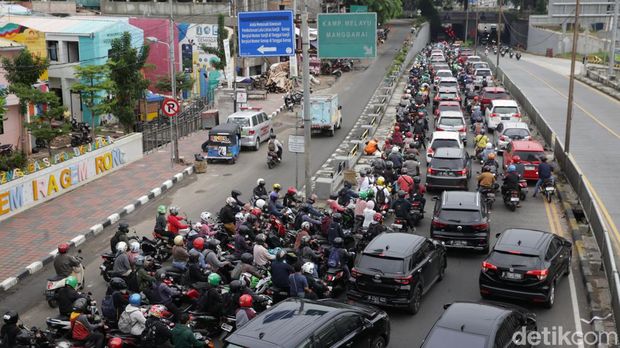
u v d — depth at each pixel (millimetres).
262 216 19219
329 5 70562
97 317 12812
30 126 31469
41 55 37656
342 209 20422
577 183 24719
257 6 62750
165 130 36969
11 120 33000
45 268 18484
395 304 14609
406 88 55781
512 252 15133
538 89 60031
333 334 11258
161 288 13711
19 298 16422
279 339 10508
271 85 56031
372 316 12469
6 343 12297
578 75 71312
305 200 22406
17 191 23000
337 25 26078
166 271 15492
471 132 39688
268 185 27266
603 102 52062
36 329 12586
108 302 13406
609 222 22016
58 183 25328
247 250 16719
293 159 32469
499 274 14984
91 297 15539
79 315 12539
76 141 36281
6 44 32938
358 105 50000
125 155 30453
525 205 24484
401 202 20547
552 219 22531
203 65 54312
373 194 21703
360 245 17891
